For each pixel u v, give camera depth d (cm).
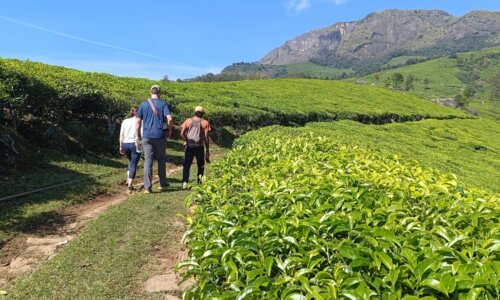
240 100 3194
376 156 848
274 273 288
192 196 493
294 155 740
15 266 578
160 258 609
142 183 1151
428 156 1836
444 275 241
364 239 308
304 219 342
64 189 960
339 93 5597
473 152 2920
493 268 254
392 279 245
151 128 998
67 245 641
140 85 2512
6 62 1522
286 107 3338
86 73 2330
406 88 16788
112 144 1611
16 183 952
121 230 708
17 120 1316
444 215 394
